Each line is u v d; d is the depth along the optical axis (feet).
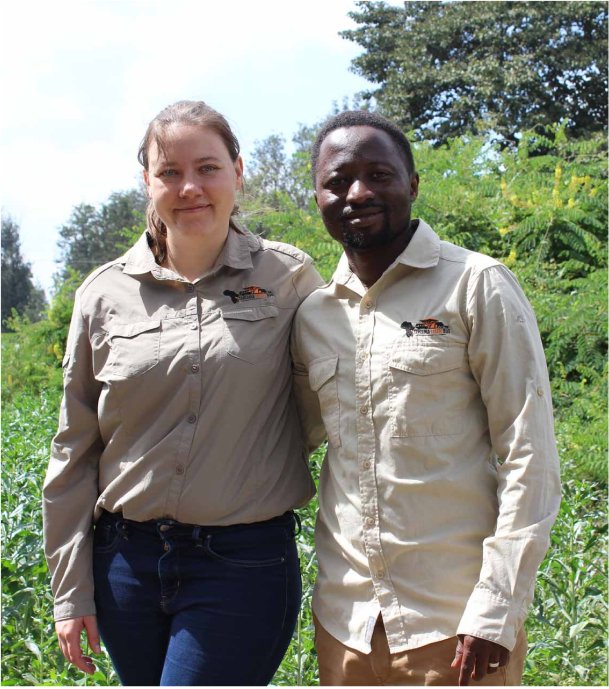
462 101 62.69
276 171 71.20
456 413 8.23
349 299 8.94
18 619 14.12
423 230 8.68
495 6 64.08
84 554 9.77
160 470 9.15
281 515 9.51
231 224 10.08
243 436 9.19
